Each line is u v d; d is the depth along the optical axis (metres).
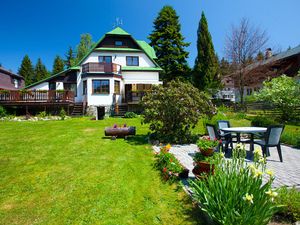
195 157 4.42
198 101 8.77
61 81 23.16
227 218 2.50
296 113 15.05
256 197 2.60
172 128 9.06
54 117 17.30
